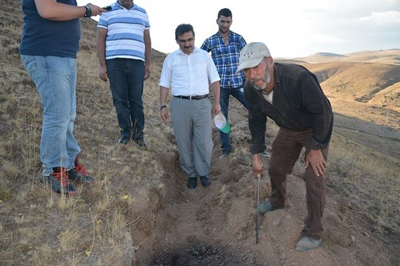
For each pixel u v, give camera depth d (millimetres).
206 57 5000
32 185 3781
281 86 3273
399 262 4355
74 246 3334
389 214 5676
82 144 4910
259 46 3174
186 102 4914
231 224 4406
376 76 119375
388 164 18812
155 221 4316
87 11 3486
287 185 4965
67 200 3789
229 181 5246
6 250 3078
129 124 5297
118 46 4945
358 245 4113
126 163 4844
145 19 5172
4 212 3465
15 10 12977
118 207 3988
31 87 5941
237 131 6859
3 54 7266
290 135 3764
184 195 5168
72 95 3914
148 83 10258
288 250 3893
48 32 3438
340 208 5059
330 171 6660
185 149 5133
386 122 60156
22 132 4629
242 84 5945
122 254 3441
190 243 4316
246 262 3947
